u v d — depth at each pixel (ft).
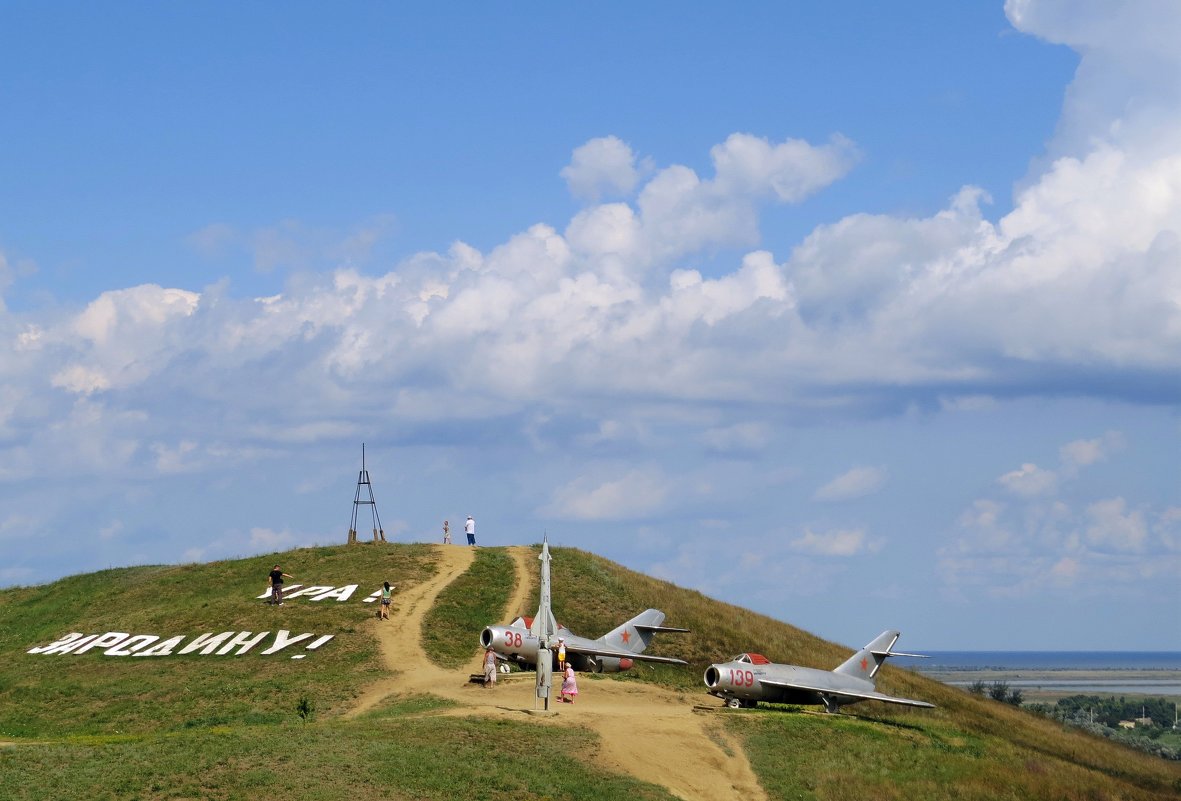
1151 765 226.58
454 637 209.77
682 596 266.16
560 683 179.22
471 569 254.47
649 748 143.43
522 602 232.53
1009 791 154.10
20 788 104.53
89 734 161.17
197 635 213.05
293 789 111.14
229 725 156.25
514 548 283.59
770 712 173.06
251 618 219.61
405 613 220.64
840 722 173.06
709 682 174.19
